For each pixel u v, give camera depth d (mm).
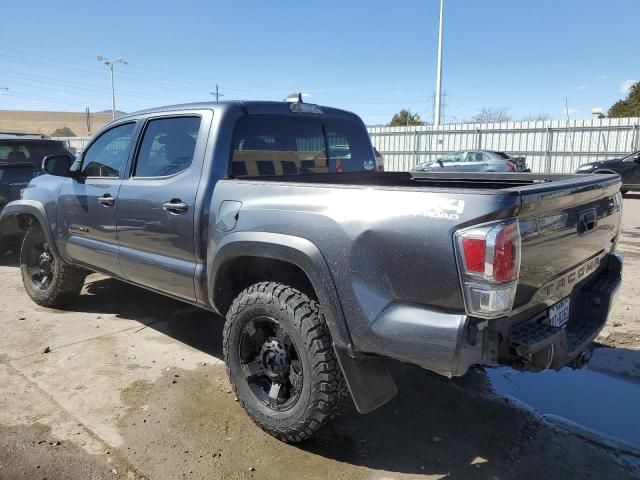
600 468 2771
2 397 3449
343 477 2689
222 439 3000
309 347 2668
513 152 22922
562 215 2549
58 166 4375
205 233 3285
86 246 4359
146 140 3871
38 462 2773
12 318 4926
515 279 2148
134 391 3549
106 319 4918
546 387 3678
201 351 4230
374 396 2602
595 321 3025
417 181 4453
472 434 3078
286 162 3779
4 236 6836
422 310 2287
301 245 2629
